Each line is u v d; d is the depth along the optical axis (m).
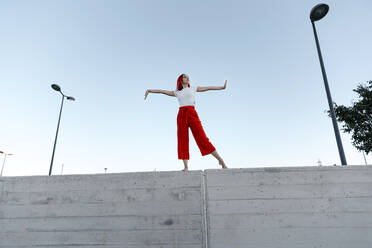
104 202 3.21
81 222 3.14
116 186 3.28
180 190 3.18
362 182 3.06
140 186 3.24
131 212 3.13
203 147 3.42
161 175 3.28
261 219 2.98
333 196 3.03
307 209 2.99
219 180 3.20
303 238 2.88
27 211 3.25
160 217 3.08
